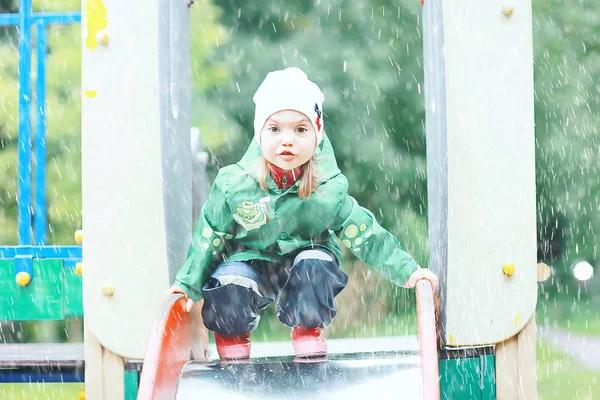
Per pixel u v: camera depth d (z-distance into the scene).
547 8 23.20
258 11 20.25
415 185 20.52
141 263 6.89
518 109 6.88
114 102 6.95
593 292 25.16
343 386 5.79
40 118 9.21
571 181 23.86
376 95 20.12
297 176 6.44
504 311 6.79
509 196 6.85
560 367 19.11
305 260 6.30
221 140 19.25
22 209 9.01
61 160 19.17
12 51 19.42
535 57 23.19
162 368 5.70
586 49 23.23
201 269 6.45
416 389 5.71
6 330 21.30
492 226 6.82
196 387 5.90
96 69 6.98
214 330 6.43
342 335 21.66
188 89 6.85
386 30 20.36
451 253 6.79
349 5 20.33
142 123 6.93
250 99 19.77
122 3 6.98
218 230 6.51
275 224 6.47
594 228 24.72
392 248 6.52
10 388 18.86
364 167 20.34
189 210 6.80
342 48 20.19
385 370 5.89
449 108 6.85
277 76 6.42
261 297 6.47
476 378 7.04
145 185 6.90
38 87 9.24
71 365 7.88
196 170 8.20
